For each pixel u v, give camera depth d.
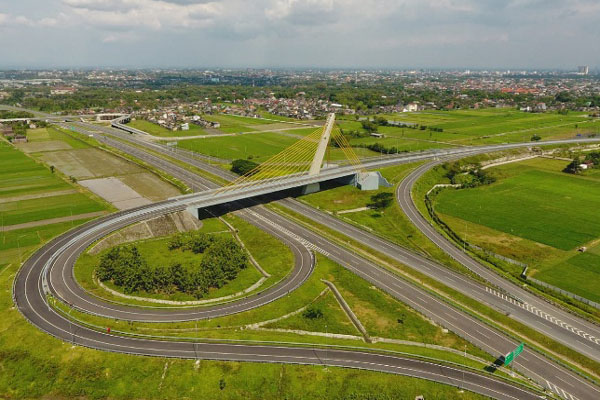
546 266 154.25
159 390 97.06
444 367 102.31
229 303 127.50
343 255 159.38
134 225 173.62
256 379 98.56
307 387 96.69
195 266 147.38
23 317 117.00
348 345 110.06
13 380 99.25
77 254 152.12
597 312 127.06
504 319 123.12
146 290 133.12
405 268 151.50
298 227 184.38
